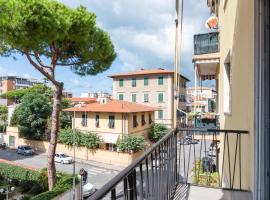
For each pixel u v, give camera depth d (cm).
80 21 1191
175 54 665
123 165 2344
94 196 109
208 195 367
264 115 294
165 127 2995
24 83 8531
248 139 358
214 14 1173
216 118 1114
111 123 2591
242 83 412
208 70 1106
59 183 1256
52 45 1247
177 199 353
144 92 3672
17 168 1647
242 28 412
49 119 2895
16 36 1022
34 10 998
